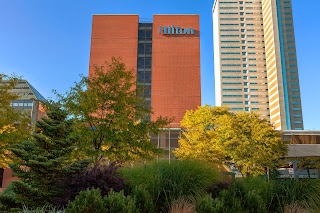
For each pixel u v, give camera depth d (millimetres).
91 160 10914
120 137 14953
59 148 11289
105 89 16016
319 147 15672
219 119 27578
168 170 7934
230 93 164625
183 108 98250
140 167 8508
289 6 167250
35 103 22031
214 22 192500
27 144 11391
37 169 9633
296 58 159375
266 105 163750
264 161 24844
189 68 103000
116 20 110438
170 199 6977
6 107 16656
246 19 176250
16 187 9492
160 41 106812
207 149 26406
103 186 7383
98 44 108375
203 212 6176
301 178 8445
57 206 7562
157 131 16141
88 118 15297
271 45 163500
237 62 169250
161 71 102875
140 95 17594
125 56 106438
